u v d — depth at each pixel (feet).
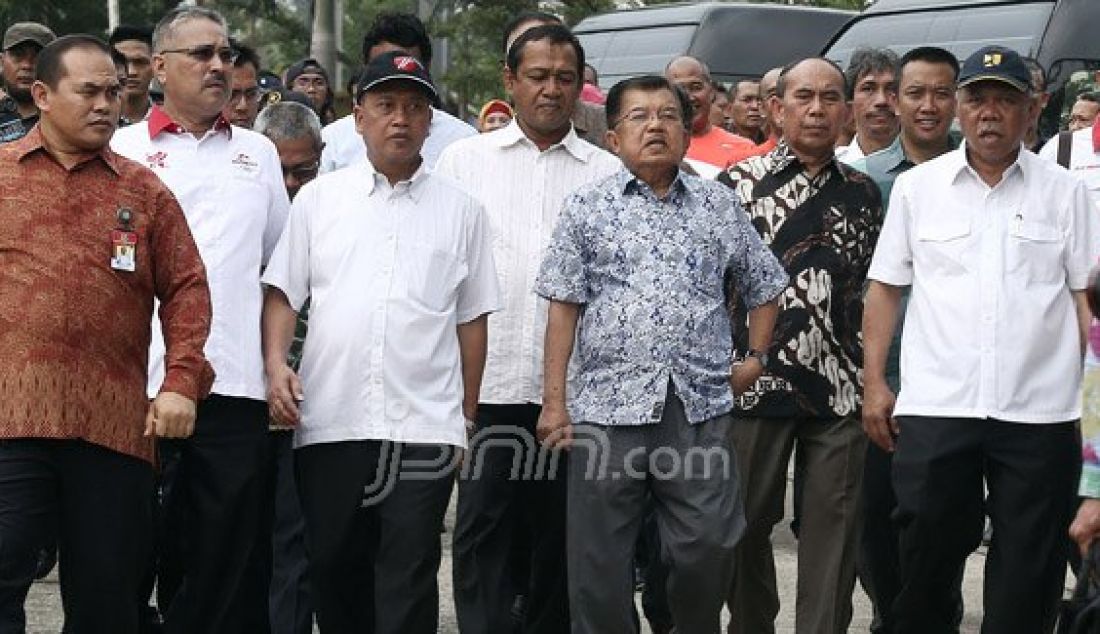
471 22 119.96
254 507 31.53
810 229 33.53
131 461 28.17
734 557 32.12
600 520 30.25
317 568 31.17
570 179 33.50
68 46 27.50
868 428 31.96
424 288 30.89
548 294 30.48
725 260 30.58
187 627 31.58
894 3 69.97
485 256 31.73
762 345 31.42
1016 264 30.53
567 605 33.45
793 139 33.55
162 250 28.53
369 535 31.42
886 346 31.86
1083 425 23.75
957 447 30.50
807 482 33.71
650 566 36.76
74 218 27.68
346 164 42.50
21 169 27.68
